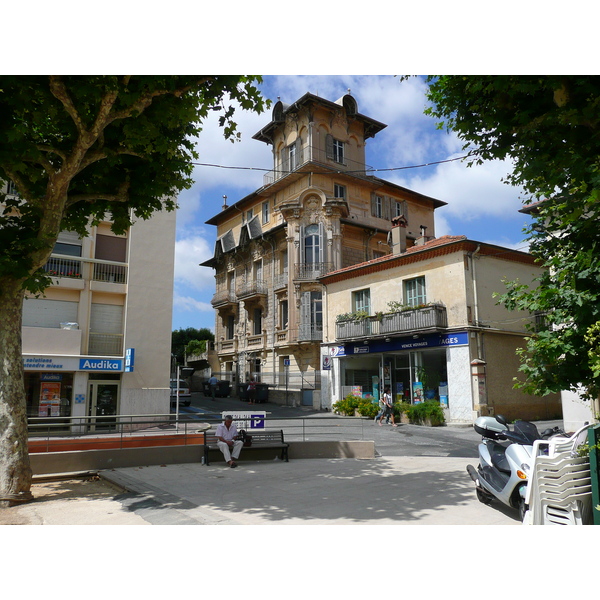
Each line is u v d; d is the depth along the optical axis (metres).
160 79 8.64
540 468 5.59
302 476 10.13
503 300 7.23
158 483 9.53
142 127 9.23
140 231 24.52
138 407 23.31
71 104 8.65
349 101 36.88
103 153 9.92
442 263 23.30
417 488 8.76
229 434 11.70
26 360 20.94
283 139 37.31
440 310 22.77
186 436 14.07
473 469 7.91
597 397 6.68
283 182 36.31
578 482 5.32
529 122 6.75
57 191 9.51
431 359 24.56
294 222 33.62
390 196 39.38
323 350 29.09
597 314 6.03
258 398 32.91
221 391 36.88
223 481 9.68
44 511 7.65
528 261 24.53
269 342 36.16
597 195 5.35
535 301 6.77
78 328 22.67
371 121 37.75
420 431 19.25
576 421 14.41
